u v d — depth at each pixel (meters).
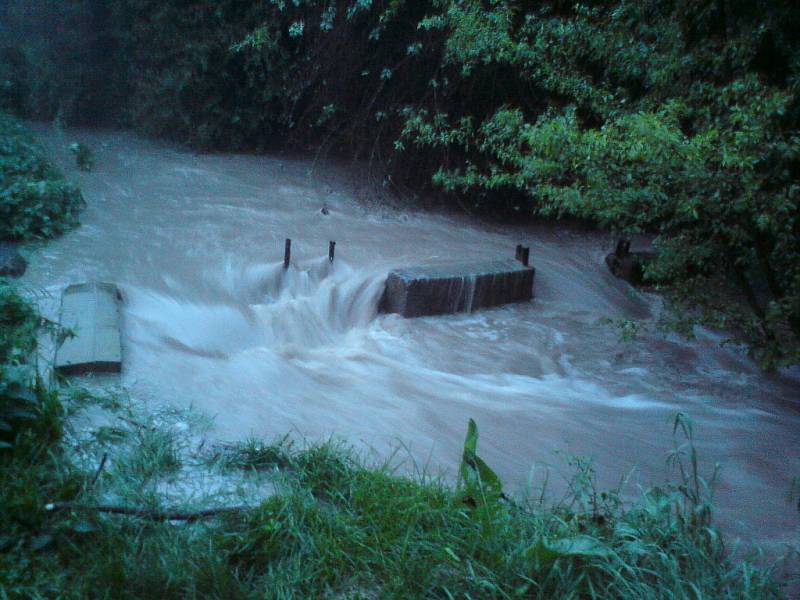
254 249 9.38
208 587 3.47
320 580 3.62
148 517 3.91
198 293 8.11
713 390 7.71
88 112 15.35
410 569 3.65
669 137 6.35
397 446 5.54
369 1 11.66
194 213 10.55
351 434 5.66
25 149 10.67
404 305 8.69
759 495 5.49
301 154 14.67
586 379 7.74
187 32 14.18
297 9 13.22
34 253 8.34
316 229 10.59
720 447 6.35
